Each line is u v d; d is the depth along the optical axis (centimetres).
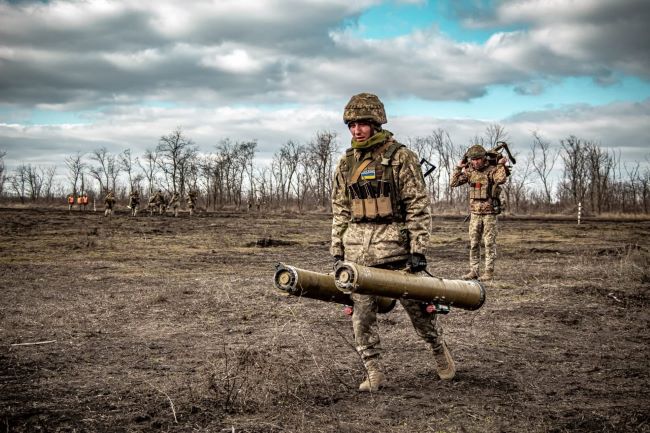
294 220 3712
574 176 6644
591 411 392
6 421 364
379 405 398
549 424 364
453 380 464
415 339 617
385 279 381
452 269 1212
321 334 636
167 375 475
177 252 1681
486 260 1055
